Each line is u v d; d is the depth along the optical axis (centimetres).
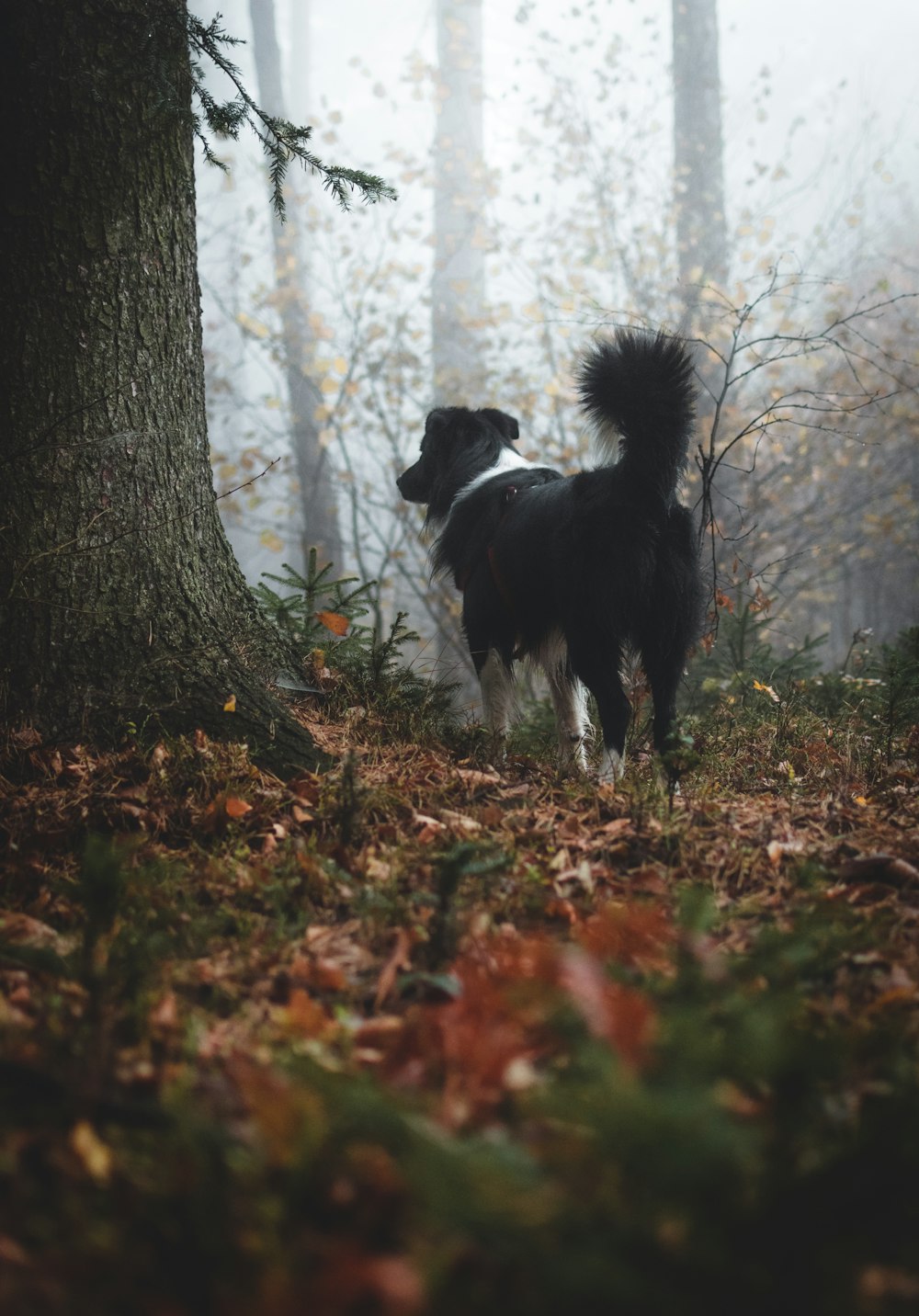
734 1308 129
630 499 457
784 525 1241
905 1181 145
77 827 340
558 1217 136
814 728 532
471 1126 181
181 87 429
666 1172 131
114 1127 179
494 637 549
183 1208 155
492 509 546
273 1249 144
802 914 255
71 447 406
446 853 308
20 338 409
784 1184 143
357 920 292
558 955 235
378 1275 134
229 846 334
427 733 472
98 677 403
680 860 326
